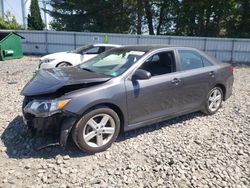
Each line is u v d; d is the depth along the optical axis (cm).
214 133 503
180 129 514
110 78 427
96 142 411
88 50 1221
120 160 395
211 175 369
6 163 376
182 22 3228
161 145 446
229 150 439
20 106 612
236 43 2186
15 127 491
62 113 378
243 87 970
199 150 435
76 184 338
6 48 1825
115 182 345
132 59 468
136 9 3300
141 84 447
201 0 3036
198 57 561
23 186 330
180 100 512
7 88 805
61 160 385
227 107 665
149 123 475
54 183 338
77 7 3209
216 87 593
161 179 355
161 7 3369
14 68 1330
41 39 2372
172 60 507
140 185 342
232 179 362
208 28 3234
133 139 463
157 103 473
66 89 399
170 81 486
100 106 408
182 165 388
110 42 2280
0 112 570
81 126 391
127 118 440
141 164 387
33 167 369
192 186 345
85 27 3241
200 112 611
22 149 414
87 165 378
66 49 2369
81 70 479
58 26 3469
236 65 2000
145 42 2247
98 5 3145
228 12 3089
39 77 447
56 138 421
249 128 534
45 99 392
